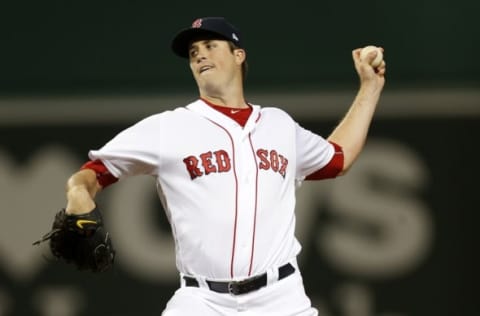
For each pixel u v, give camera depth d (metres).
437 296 28.86
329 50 30.14
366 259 29.05
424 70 30.06
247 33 30.36
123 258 29.27
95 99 30.17
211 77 16.03
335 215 29.19
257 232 15.24
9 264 29.45
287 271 15.42
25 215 29.73
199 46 16.22
